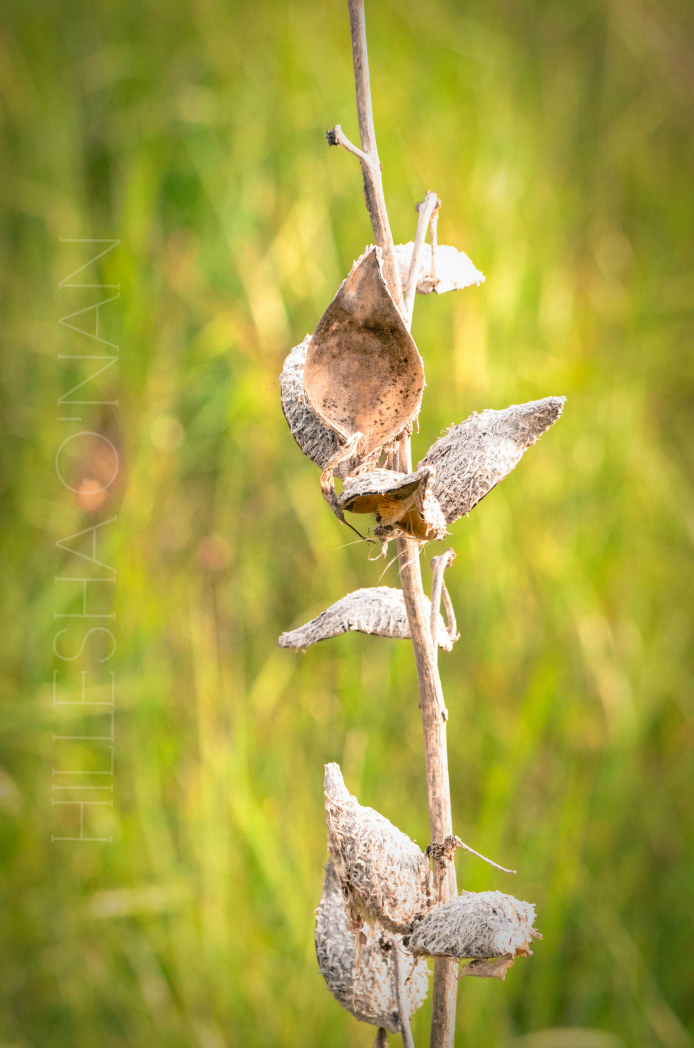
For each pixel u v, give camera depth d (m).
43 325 11.52
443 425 10.69
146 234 11.69
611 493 11.19
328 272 11.55
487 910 5.59
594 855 9.23
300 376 5.64
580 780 9.62
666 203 13.54
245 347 11.04
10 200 11.95
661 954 8.93
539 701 9.05
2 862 9.45
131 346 11.30
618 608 10.74
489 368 11.10
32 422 11.41
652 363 12.27
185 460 11.16
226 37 12.49
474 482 5.62
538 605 10.44
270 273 11.40
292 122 12.07
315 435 5.63
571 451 11.23
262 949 8.65
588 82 13.89
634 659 10.42
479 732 9.80
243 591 10.55
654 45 13.93
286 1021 8.32
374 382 5.60
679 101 14.00
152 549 10.77
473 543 10.40
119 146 12.10
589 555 10.81
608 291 12.62
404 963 5.67
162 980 8.74
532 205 12.38
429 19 12.80
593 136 13.59
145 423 10.90
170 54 12.53
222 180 11.88
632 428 11.59
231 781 9.12
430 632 5.68
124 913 8.87
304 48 12.35
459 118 12.36
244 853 9.00
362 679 9.88
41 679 10.40
